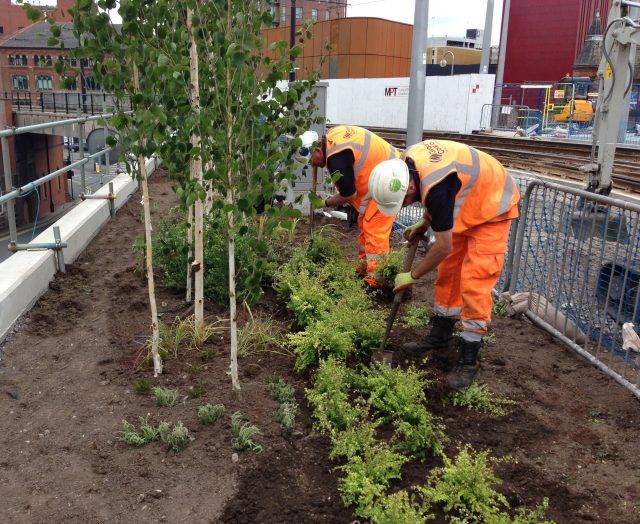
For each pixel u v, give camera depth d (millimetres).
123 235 7094
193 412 3432
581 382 4270
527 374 4312
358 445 3115
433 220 3631
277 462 3072
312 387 3822
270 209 3488
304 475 3023
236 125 3348
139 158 3738
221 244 4957
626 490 3061
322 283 5586
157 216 8016
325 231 7629
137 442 3133
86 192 8039
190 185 3525
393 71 43531
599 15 38000
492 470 3162
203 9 3660
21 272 4746
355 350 4242
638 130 24969
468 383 3920
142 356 4062
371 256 5457
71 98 31688
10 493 2793
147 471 2957
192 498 2807
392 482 3059
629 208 4336
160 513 2713
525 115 30734
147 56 3586
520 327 5234
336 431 3324
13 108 32375
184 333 4254
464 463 2941
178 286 5219
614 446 3457
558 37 40250
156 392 3508
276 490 2906
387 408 3502
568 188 4988
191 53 3834
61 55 3566
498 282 6098
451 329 4453
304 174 4758
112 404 3502
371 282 5504
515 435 3527
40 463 2996
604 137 6930
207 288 5035
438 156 3678
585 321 5145
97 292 5211
